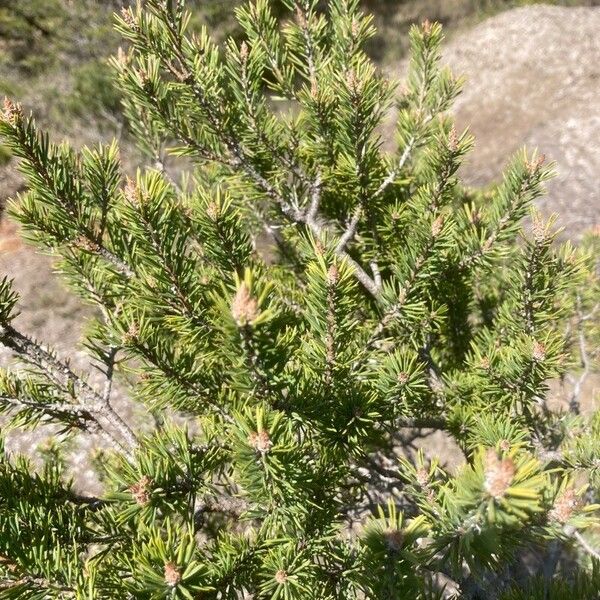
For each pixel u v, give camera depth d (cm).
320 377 41
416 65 57
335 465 44
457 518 32
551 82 278
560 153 234
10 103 37
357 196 54
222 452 42
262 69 49
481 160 249
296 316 52
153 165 64
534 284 50
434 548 33
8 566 34
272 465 33
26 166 39
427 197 53
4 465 40
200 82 47
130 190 38
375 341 50
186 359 41
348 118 48
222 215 44
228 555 38
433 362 57
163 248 40
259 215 67
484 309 68
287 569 37
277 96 55
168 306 42
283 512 37
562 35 303
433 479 39
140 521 34
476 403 52
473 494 28
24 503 38
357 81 46
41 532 37
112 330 39
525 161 49
